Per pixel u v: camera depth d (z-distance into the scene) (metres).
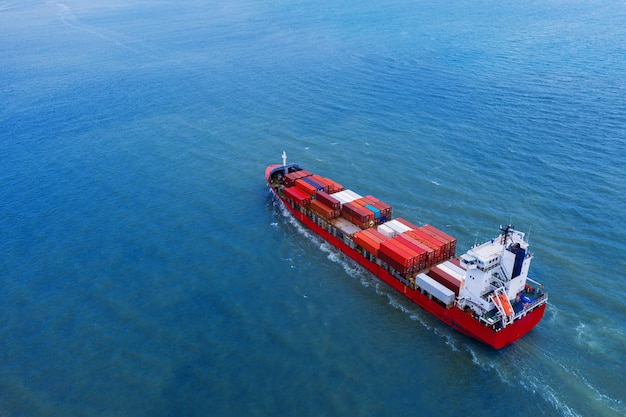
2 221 95.50
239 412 54.81
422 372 60.22
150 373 60.31
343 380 58.91
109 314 70.69
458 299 67.12
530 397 56.22
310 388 57.75
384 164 111.19
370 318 69.75
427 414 54.50
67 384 59.19
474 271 63.94
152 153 122.88
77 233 91.00
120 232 91.12
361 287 76.88
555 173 101.38
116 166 116.81
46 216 96.94
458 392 57.25
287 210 99.19
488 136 119.69
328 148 120.69
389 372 60.19
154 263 82.12
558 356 61.16
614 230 83.19
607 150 108.81
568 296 70.00
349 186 102.94
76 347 64.88
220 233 90.88
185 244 87.38
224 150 123.31
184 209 98.75
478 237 84.38
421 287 70.88
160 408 55.59
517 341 63.88
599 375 58.22
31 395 57.84
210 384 58.50
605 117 125.31
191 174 112.50
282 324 68.31
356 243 81.50
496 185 99.19
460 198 96.00
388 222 85.00
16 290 76.19
